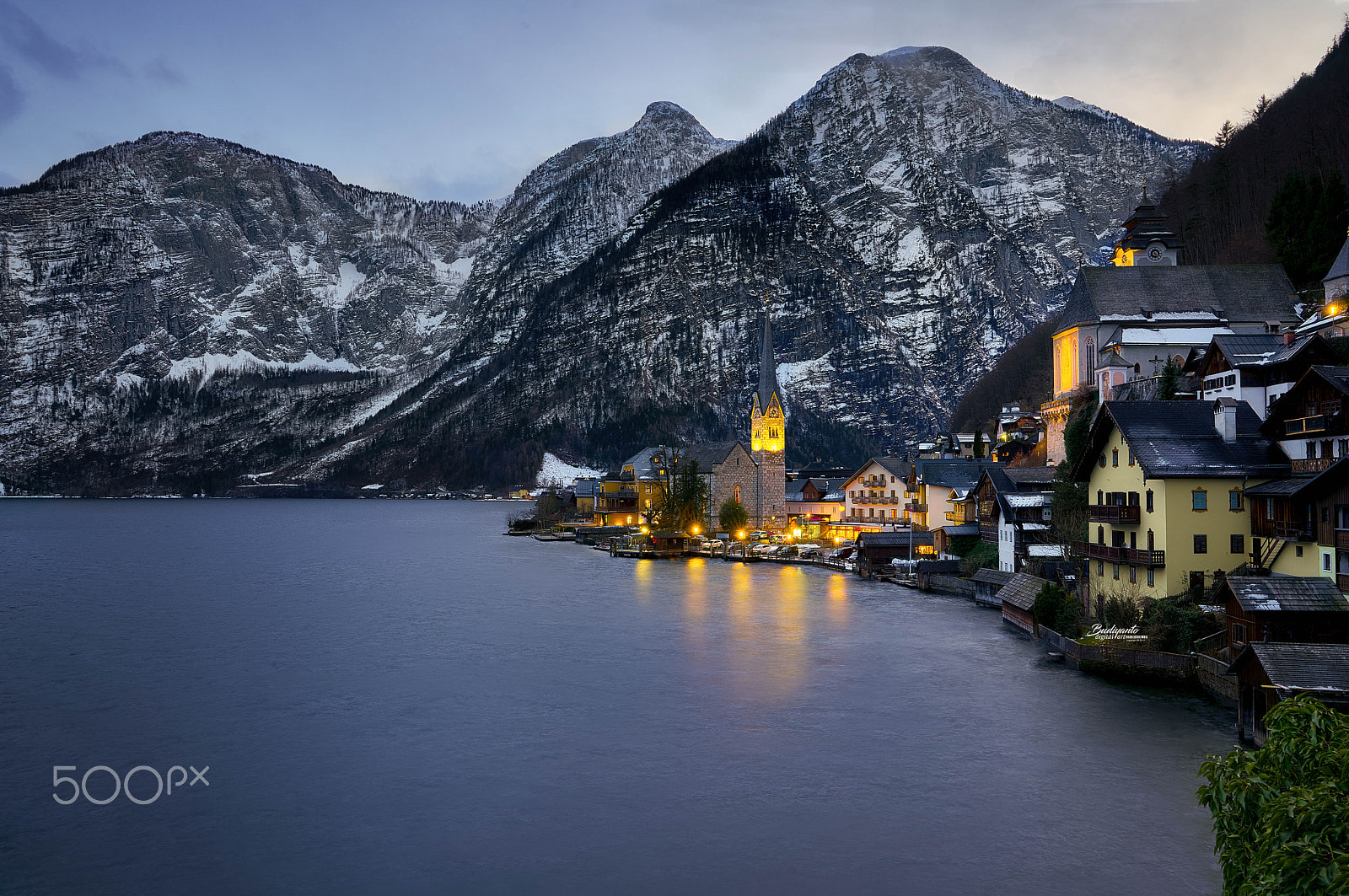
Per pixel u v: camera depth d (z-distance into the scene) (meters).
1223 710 61.56
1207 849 42.16
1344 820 21.83
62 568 161.88
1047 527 104.25
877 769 52.28
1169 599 70.94
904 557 141.88
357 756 55.03
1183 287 126.06
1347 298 95.19
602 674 74.62
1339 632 56.81
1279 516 65.81
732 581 136.88
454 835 44.16
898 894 38.38
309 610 110.19
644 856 42.00
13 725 61.31
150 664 79.31
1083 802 47.19
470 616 104.69
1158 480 71.38
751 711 63.59
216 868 41.09
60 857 42.22
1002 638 87.88
